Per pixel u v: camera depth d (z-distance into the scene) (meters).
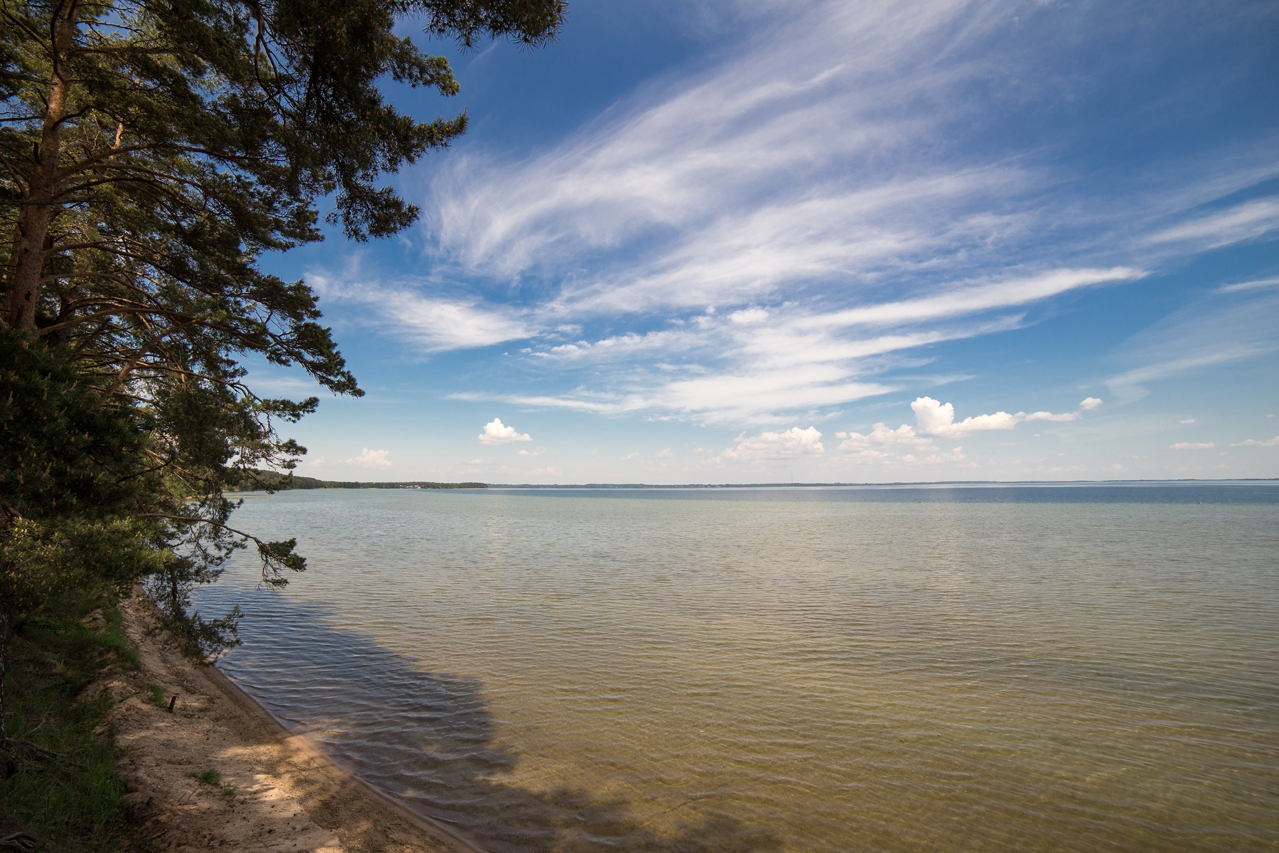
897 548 45.88
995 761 10.66
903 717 12.61
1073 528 63.50
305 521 82.69
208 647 10.91
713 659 16.70
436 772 10.19
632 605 24.16
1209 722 12.34
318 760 10.53
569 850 8.08
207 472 11.78
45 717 9.60
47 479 5.53
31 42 9.59
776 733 11.80
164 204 10.93
